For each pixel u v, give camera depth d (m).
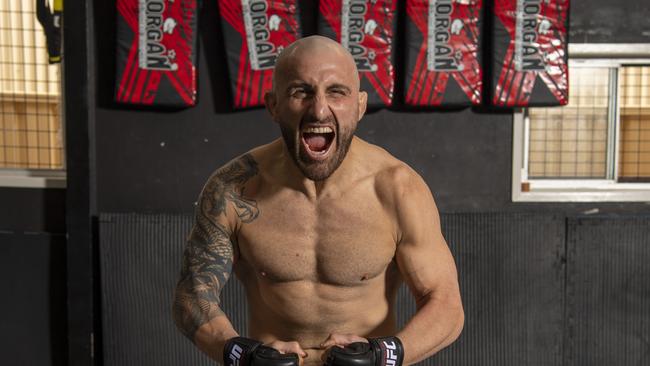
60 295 4.48
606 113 4.54
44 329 4.50
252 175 1.77
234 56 4.27
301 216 1.71
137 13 4.24
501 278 4.32
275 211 1.72
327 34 4.23
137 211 4.48
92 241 4.42
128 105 4.41
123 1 4.23
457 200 4.46
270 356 1.44
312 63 1.50
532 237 4.30
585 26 4.37
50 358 4.51
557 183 4.57
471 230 4.29
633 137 4.60
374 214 1.71
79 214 4.32
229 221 1.75
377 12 4.23
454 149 4.43
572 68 4.46
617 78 4.46
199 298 1.67
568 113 4.55
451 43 4.25
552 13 4.22
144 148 4.45
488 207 4.46
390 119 4.41
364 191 1.72
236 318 4.25
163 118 4.43
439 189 4.46
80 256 4.34
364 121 4.41
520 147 4.41
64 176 4.54
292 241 1.71
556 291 4.32
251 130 4.43
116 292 4.34
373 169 1.75
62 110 4.52
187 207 4.48
